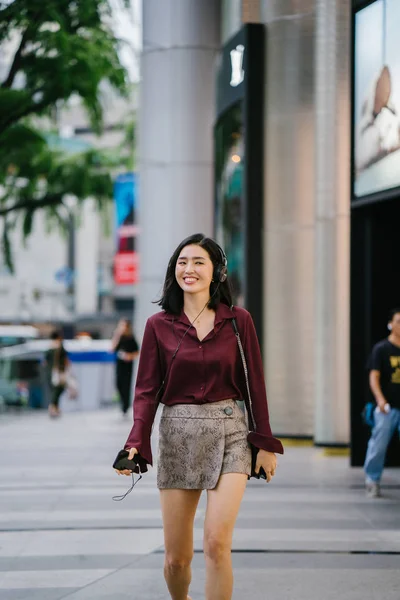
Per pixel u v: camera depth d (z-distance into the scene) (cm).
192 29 2414
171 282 611
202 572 808
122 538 962
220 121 2056
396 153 1309
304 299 1834
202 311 606
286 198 1845
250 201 1855
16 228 3259
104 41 2758
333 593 748
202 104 2422
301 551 895
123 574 812
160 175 2452
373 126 1386
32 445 1909
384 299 1491
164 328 605
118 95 2892
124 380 2673
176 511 589
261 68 1864
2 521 1059
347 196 1709
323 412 1711
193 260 603
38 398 3288
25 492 1277
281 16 1850
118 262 6066
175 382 594
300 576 800
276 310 1847
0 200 3206
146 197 2475
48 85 2772
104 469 1519
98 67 2723
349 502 1171
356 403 1494
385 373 1205
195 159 2428
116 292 8881
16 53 2742
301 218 1839
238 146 1916
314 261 1766
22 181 3156
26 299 8225
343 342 1702
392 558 866
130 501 1198
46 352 3212
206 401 591
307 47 1834
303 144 1838
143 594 746
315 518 1063
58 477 1426
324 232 1714
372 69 1386
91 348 3753
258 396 604
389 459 1493
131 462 583
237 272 1917
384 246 1492
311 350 1831
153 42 2444
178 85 2422
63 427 2388
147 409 599
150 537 967
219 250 611
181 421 589
